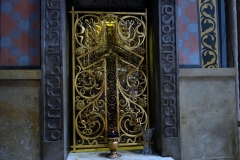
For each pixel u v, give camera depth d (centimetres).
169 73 239
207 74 245
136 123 265
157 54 245
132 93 268
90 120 260
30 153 228
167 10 241
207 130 247
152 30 265
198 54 254
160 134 239
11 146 227
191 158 244
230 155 249
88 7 271
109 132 240
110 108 264
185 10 256
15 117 229
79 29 269
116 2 275
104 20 264
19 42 235
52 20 227
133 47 266
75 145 256
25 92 229
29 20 238
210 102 248
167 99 238
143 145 262
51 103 225
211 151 247
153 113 264
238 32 268
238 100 254
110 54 266
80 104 258
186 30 254
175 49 241
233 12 257
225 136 249
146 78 268
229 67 257
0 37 234
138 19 268
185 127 244
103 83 262
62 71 226
